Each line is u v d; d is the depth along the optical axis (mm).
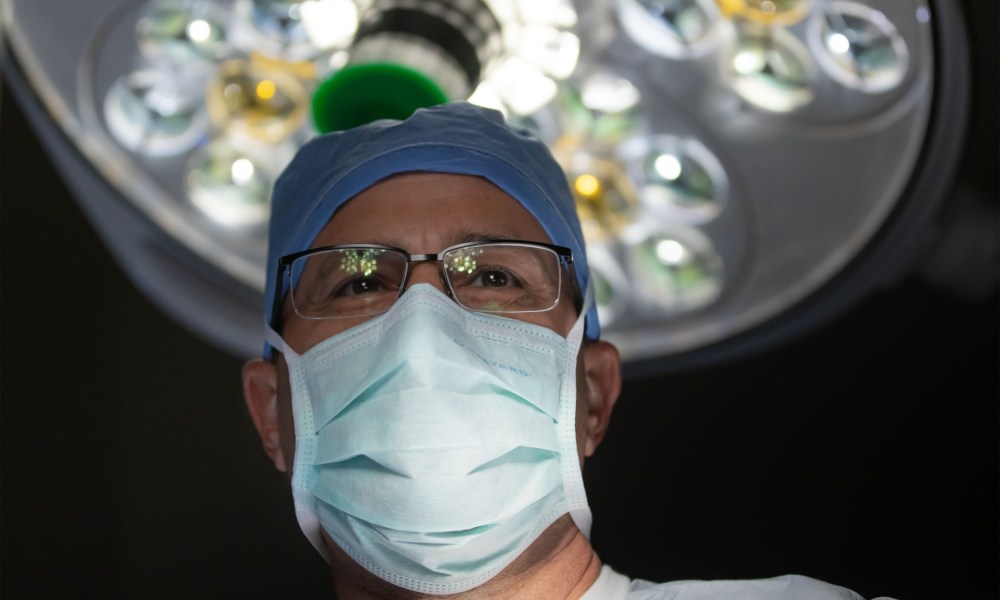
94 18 1525
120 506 2600
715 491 2562
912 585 2422
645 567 2559
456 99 1466
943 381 2396
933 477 2436
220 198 1700
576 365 1398
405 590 1307
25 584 2547
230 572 2568
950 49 1360
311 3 1577
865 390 2457
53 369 2637
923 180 1449
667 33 1508
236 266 1723
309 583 2568
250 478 2613
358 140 1514
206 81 1645
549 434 1318
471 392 1273
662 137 1598
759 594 1335
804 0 1472
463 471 1239
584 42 1536
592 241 1728
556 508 1322
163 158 1654
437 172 1465
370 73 1428
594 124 1628
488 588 1319
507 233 1438
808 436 2518
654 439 2584
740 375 2529
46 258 2654
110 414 2635
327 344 1341
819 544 2496
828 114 1479
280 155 1701
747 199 1567
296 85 1652
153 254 1721
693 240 1664
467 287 1394
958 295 2207
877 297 2295
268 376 1524
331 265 1409
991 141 1815
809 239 1558
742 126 1528
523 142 1542
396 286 1392
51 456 2607
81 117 1605
